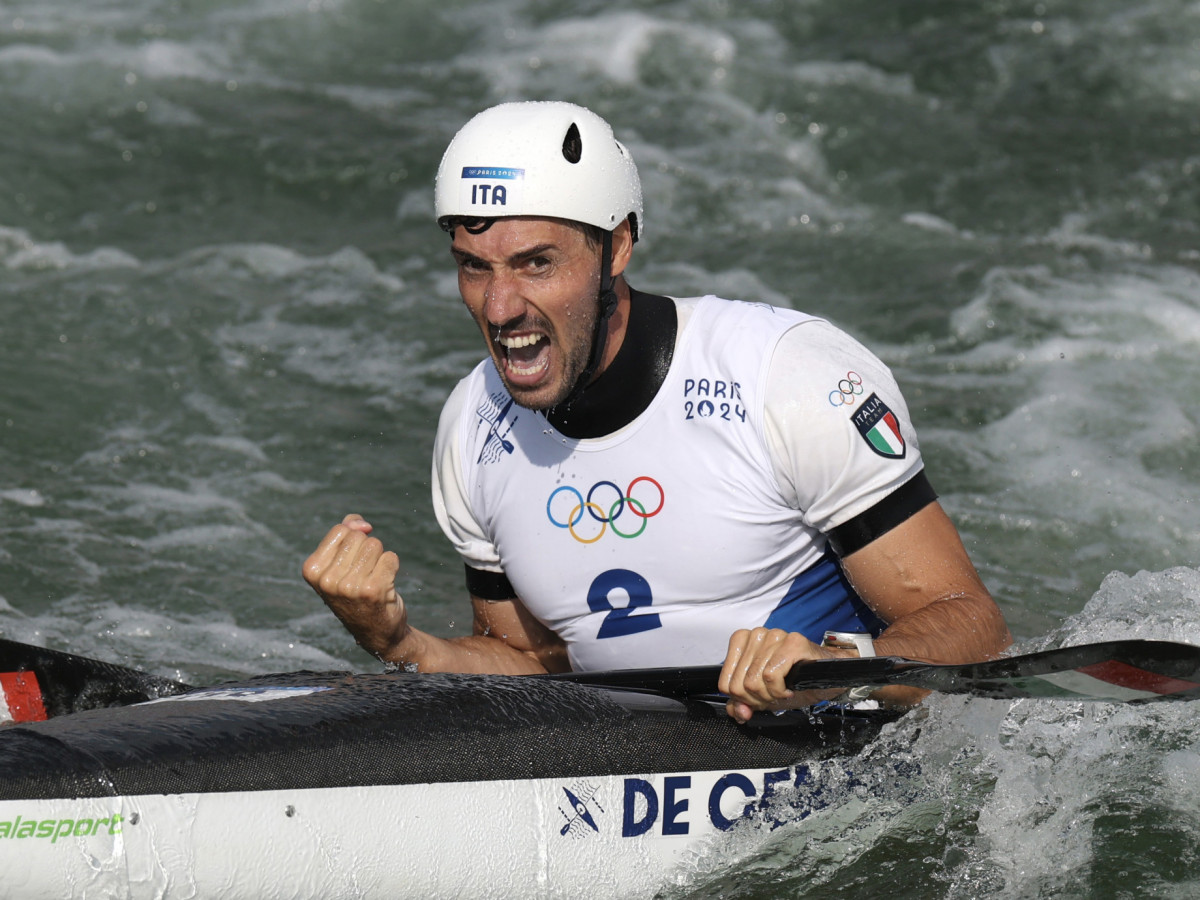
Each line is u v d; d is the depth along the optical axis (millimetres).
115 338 23641
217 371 22672
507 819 9148
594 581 10469
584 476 10305
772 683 8859
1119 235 28172
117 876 8133
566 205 9438
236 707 9172
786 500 10023
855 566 10016
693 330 10164
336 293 25781
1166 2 38188
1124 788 10453
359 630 10391
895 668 8711
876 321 24562
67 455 19828
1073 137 32188
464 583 17016
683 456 10031
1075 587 16516
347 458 20109
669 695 10039
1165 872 9688
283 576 17016
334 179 30391
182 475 19469
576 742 9469
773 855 9727
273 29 38656
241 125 32656
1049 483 18969
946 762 10289
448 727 9258
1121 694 9109
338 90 35281
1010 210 29328
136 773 8383
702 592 10273
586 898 9328
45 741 8492
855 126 32844
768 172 31203
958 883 9586
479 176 9438
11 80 34375
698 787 9688
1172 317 24203
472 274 9750
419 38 38562
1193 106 33531
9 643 10758
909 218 29078
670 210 29375
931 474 19250
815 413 9703
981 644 9586
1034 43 36562
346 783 8812
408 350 23672
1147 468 19406
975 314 24516
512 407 10672
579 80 35656
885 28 37906
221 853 8391
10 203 28781
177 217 28797
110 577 16672
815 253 27500
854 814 9938
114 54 36219
